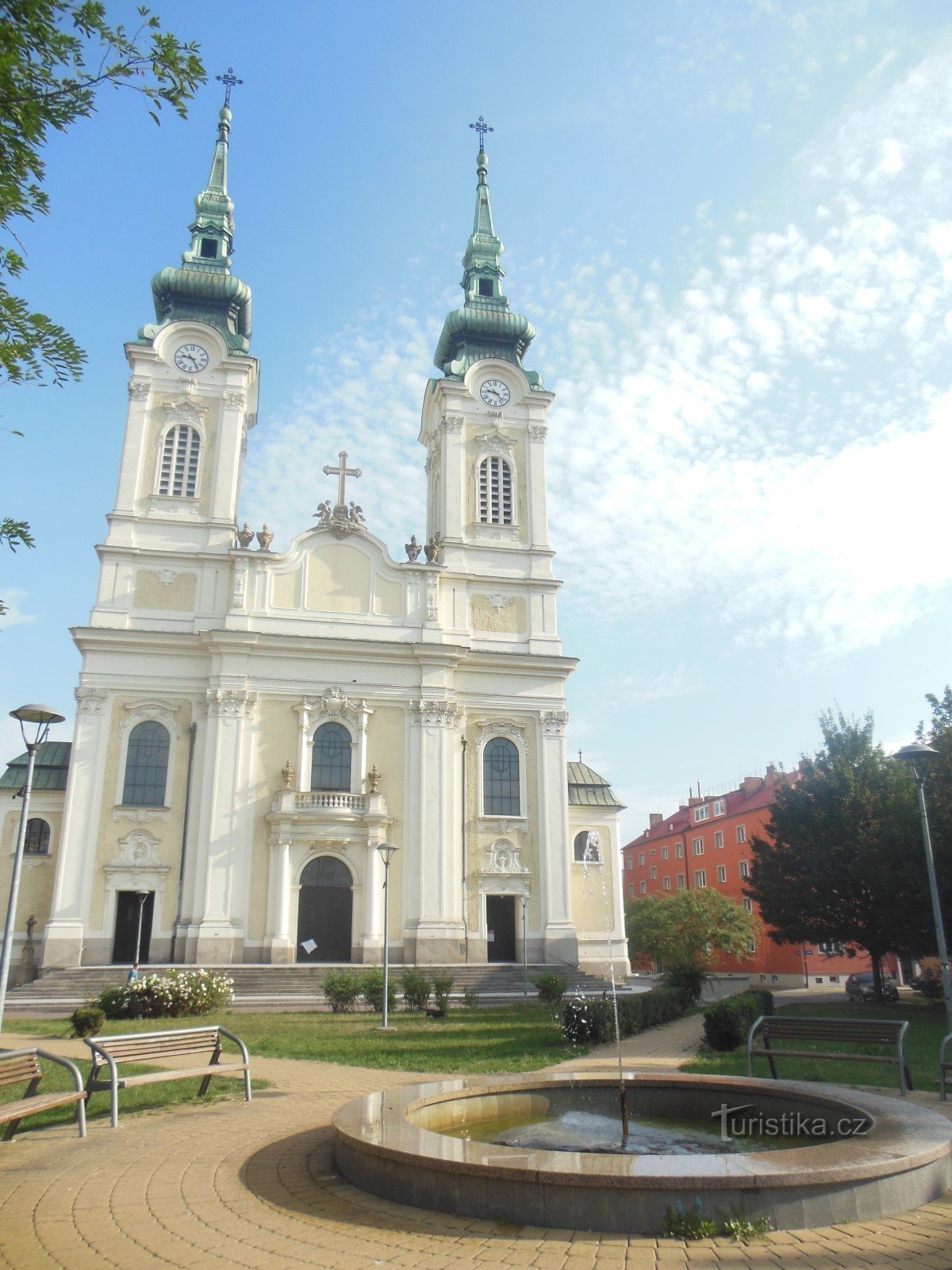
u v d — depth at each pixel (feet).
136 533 159.22
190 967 134.41
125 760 147.43
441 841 152.97
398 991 117.50
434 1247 26.50
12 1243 27.66
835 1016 109.50
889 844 122.83
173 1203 31.45
